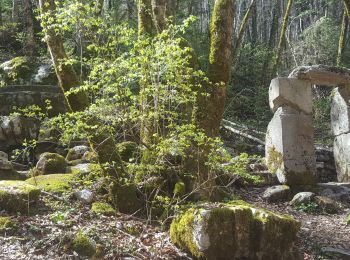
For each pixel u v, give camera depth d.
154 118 4.88
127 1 12.91
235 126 11.30
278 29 20.47
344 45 14.52
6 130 7.29
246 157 4.94
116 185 5.05
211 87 5.41
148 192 5.17
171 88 4.79
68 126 4.84
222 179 6.76
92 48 4.83
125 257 4.11
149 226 4.80
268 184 7.47
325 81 7.93
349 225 6.16
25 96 7.70
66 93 4.64
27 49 11.28
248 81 14.20
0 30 14.08
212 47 5.50
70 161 6.59
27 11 11.37
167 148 4.70
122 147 5.79
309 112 7.70
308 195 6.89
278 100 7.64
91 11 4.72
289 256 4.46
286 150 7.45
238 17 19.30
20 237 4.13
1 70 8.99
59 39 5.05
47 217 4.54
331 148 9.91
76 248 4.07
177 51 4.26
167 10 5.72
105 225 4.58
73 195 5.07
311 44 15.75
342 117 8.26
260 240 4.32
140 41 4.33
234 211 4.30
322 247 5.25
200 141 4.87
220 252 4.23
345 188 7.45
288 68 15.61
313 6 22.78
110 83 4.75
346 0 8.61
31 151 7.23
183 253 4.31
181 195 5.13
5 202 4.55
